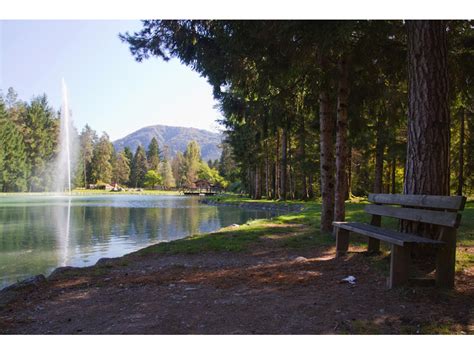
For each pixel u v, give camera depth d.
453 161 23.38
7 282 6.36
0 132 56.66
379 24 6.26
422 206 4.05
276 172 31.55
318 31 4.84
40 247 9.96
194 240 8.45
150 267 5.69
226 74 7.64
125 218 19.12
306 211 16.53
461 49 6.65
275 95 8.92
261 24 5.07
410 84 4.65
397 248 3.76
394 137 19.56
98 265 5.93
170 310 3.52
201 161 111.69
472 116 19.88
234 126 29.59
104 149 89.69
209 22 6.91
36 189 64.50
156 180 101.12
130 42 7.71
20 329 3.20
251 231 9.73
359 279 4.20
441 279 3.71
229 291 4.08
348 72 7.84
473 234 7.55
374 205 5.32
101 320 3.35
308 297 3.69
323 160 8.86
